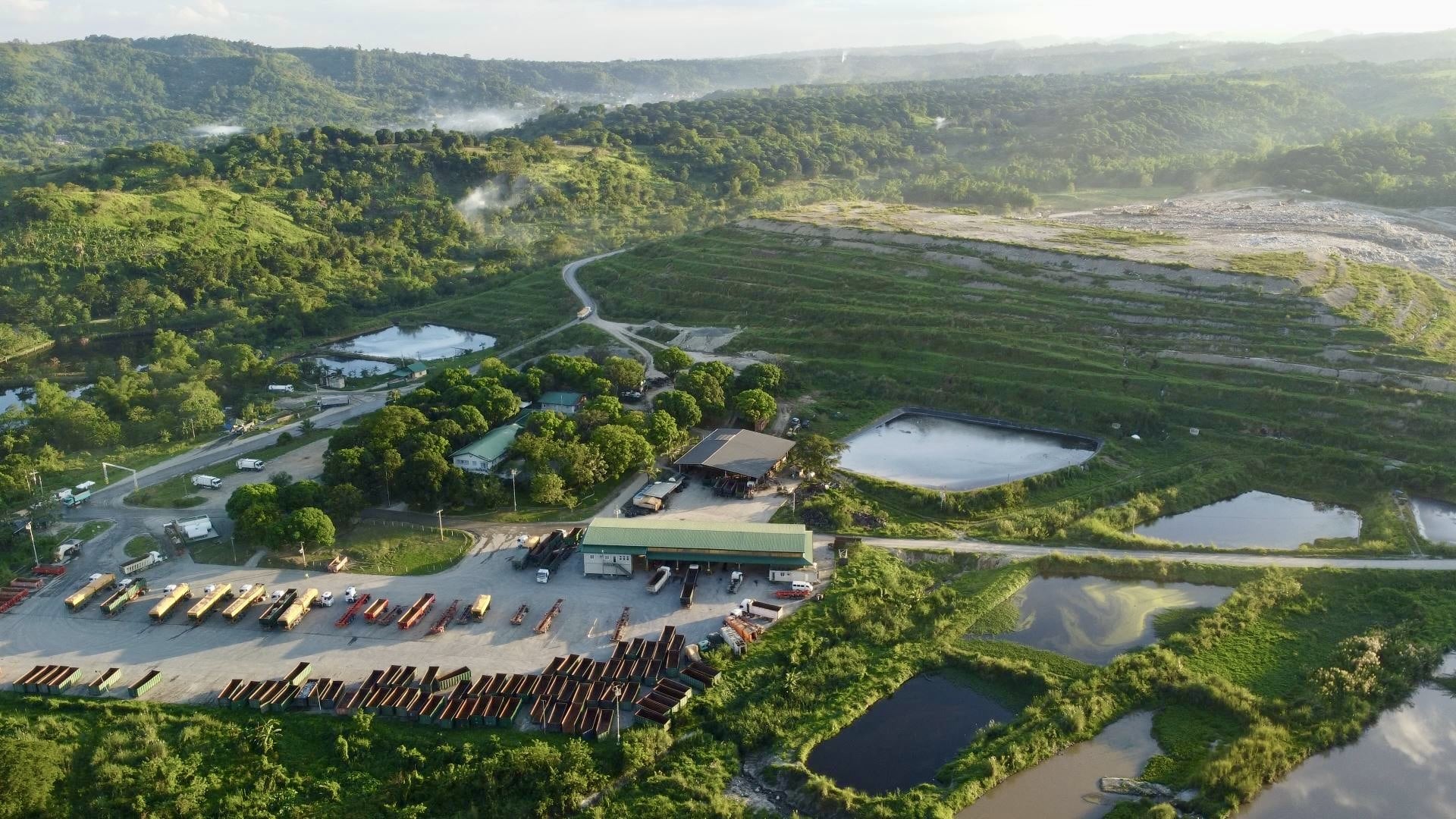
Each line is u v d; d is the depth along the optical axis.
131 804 76.69
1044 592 114.06
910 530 127.94
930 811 76.69
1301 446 150.12
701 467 145.50
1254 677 96.38
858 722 90.00
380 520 129.50
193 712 88.12
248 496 120.69
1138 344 184.12
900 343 197.62
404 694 89.19
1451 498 134.38
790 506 134.38
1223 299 191.50
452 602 107.69
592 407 158.50
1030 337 191.38
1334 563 117.19
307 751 83.50
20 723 86.38
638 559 116.38
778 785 81.12
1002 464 152.00
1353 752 86.06
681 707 88.06
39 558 118.19
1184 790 80.75
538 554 118.56
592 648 98.69
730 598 109.00
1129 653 100.06
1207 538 129.12
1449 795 80.44
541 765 79.56
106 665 95.56
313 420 179.00
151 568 115.50
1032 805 79.00
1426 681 95.94
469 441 151.38
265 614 102.31
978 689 95.50
